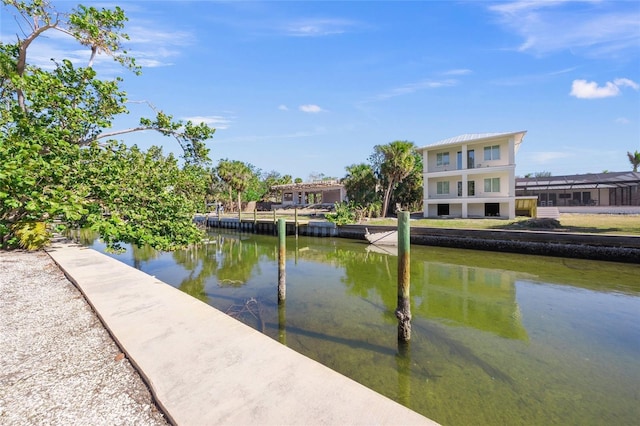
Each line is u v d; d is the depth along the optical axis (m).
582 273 12.12
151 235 7.59
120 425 2.22
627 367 5.21
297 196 44.09
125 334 3.58
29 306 4.77
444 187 28.25
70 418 2.29
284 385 2.62
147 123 9.85
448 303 8.73
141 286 5.50
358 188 32.88
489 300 8.98
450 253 16.95
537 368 5.17
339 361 5.39
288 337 6.36
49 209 4.91
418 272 12.78
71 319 4.25
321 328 6.82
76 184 6.37
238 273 12.52
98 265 7.26
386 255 17.11
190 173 11.19
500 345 6.02
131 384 2.74
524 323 7.18
